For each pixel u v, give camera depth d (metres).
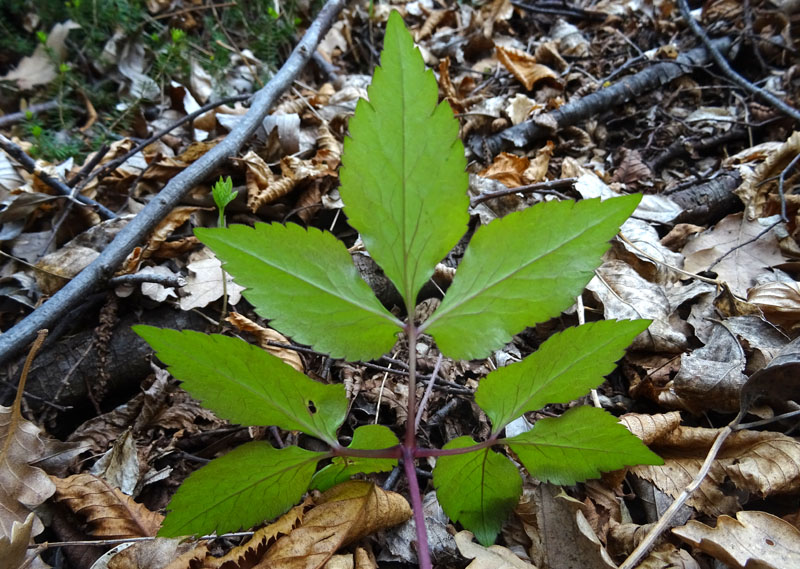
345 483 0.20
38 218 0.36
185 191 0.33
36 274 0.31
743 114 0.50
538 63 0.60
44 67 0.54
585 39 0.65
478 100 0.54
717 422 0.25
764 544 0.18
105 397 0.29
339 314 0.15
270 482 0.17
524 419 0.26
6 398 0.26
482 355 0.16
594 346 0.16
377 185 0.14
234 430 0.26
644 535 0.20
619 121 0.53
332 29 0.68
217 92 0.55
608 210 0.14
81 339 0.28
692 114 0.52
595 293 0.31
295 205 0.39
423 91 0.14
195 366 0.15
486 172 0.43
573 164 0.44
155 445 0.25
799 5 0.56
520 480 0.18
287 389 0.16
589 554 0.19
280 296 0.15
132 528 0.21
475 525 0.19
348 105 0.51
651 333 0.28
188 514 0.16
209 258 0.33
